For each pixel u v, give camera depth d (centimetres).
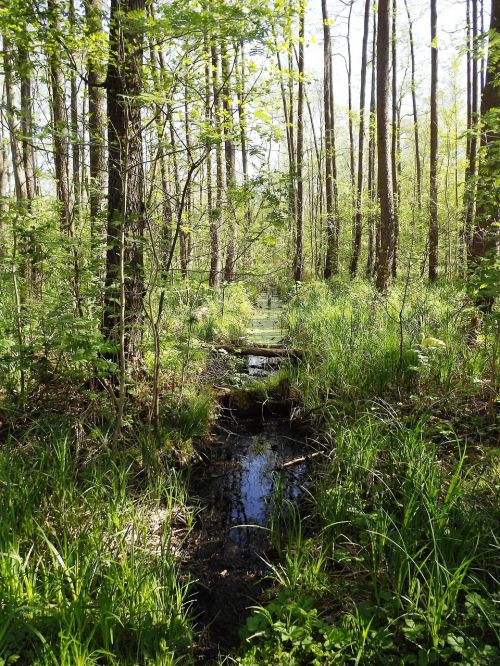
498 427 414
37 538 291
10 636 213
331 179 1700
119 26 351
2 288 597
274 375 680
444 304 827
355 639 238
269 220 402
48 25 366
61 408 447
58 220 471
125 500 352
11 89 731
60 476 342
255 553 349
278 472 472
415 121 1945
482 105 672
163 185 468
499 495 308
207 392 582
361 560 286
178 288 484
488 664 211
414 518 299
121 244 363
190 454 472
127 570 267
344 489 353
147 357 532
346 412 521
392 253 1029
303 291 1293
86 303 442
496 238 522
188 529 370
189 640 258
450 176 2166
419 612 240
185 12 315
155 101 338
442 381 510
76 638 220
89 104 579
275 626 251
